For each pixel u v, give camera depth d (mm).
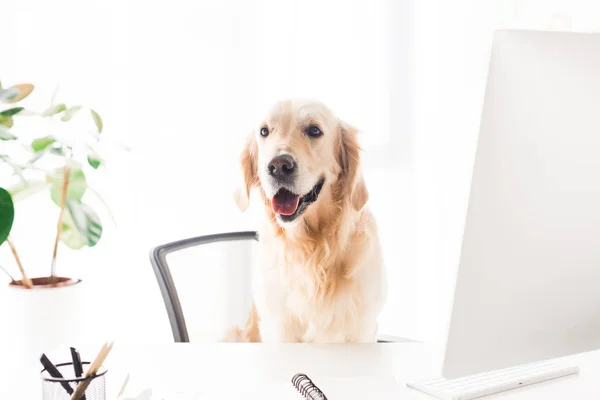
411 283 2314
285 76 2223
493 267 653
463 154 2242
